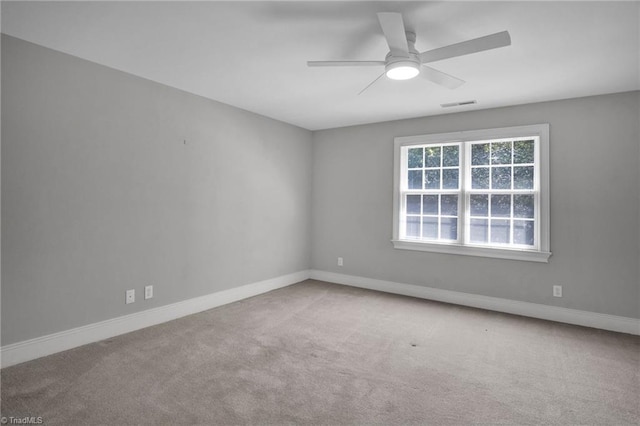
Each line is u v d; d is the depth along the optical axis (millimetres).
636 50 2520
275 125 4684
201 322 3430
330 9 2061
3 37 2371
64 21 2203
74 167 2750
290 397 2152
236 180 4156
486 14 2086
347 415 1983
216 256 3938
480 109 4035
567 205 3568
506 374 2477
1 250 2395
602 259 3422
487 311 3893
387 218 4680
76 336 2791
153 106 3293
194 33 2363
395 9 2043
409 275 4508
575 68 2848
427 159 4438
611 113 3393
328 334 3168
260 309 3861
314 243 5352
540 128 3693
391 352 2812
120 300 3076
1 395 2109
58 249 2674
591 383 2365
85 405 2031
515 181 3889
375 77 3145
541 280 3697
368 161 4840
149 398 2115
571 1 1941
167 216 3436
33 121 2521
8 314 2436
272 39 2441
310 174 5352
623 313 3336
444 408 2062
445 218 4301
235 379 2355
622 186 3344
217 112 3900
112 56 2740
